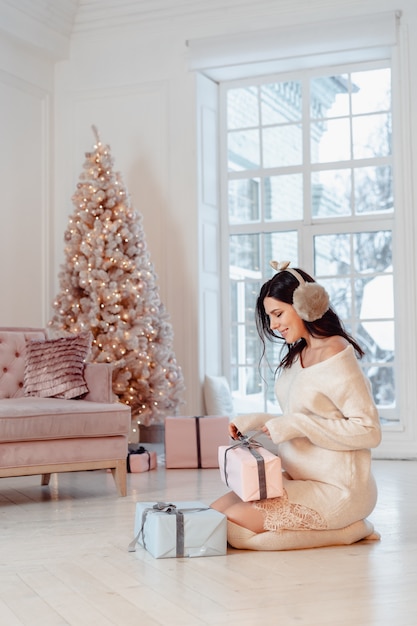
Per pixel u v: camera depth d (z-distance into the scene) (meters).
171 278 7.02
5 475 4.18
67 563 2.87
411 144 6.50
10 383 4.98
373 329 6.90
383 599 2.33
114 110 7.26
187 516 2.90
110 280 6.16
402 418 6.45
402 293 6.48
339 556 2.87
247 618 2.16
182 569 2.72
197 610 2.25
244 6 6.91
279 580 2.55
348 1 6.67
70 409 4.35
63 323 6.29
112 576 2.65
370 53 6.73
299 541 2.96
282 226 7.18
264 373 7.21
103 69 7.30
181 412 6.91
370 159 6.93
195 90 7.04
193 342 6.93
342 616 2.17
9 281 6.82
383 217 6.88
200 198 7.04
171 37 7.14
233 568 2.72
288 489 2.98
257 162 7.28
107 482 5.07
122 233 6.19
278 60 6.86
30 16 6.90
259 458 2.91
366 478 3.01
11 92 6.91
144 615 2.21
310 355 3.05
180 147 7.07
